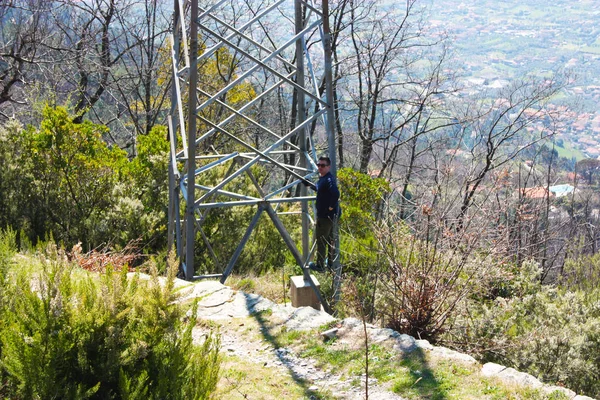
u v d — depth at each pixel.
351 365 7.32
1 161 13.30
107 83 25.78
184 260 11.70
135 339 5.02
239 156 11.23
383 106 28.94
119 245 12.59
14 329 4.57
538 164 27.84
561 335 9.62
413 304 9.28
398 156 28.47
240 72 28.44
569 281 16.89
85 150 13.80
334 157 10.76
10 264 6.48
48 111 13.53
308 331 8.24
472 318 10.13
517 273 13.27
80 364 4.77
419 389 6.68
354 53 27.61
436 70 26.69
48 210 13.41
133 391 4.80
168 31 25.69
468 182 11.15
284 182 28.39
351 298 10.02
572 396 6.47
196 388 5.08
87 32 24.67
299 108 11.71
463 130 25.09
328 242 10.77
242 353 7.64
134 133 27.25
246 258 14.78
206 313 8.82
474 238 9.71
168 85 27.11
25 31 21.22
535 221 16.22
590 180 30.34
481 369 7.18
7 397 4.59
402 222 10.18
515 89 25.64
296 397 6.55
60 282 5.00
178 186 10.96
